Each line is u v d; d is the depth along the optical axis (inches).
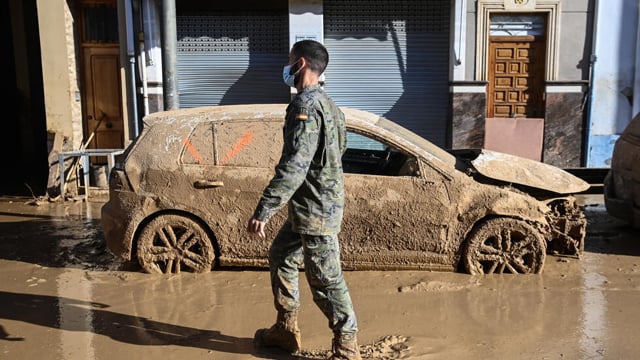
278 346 152.6
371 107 432.5
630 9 410.9
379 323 170.1
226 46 427.2
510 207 204.2
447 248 208.4
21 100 489.7
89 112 414.3
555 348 153.7
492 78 424.5
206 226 211.3
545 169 221.5
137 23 395.2
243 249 210.8
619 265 222.8
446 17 419.5
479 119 418.9
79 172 378.9
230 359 148.0
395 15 421.4
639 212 257.4
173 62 270.7
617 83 418.6
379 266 211.2
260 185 205.9
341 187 138.3
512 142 424.2
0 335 164.2
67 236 273.9
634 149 258.5
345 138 144.2
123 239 211.0
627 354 150.1
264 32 426.6
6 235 276.4
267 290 197.3
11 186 416.2
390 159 229.8
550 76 417.4
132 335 163.5
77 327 169.5
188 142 211.0
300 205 135.9
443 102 430.0
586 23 413.7
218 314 177.8
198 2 420.8
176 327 168.7
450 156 222.2
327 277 136.6
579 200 351.6
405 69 427.2
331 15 421.1
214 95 433.1
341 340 139.0
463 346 155.1
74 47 388.8
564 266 220.7
